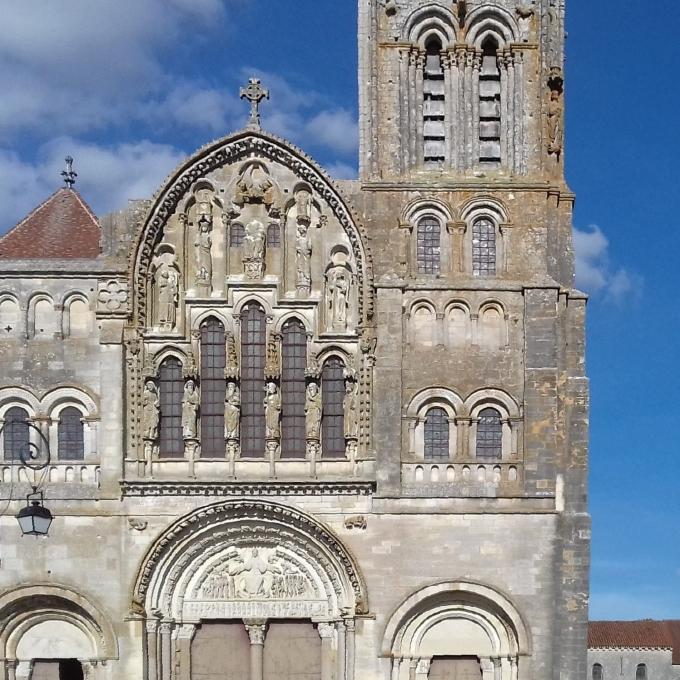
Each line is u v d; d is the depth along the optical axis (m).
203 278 54.88
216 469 53.94
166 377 54.78
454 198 55.41
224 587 53.69
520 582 52.72
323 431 54.59
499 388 54.00
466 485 53.19
